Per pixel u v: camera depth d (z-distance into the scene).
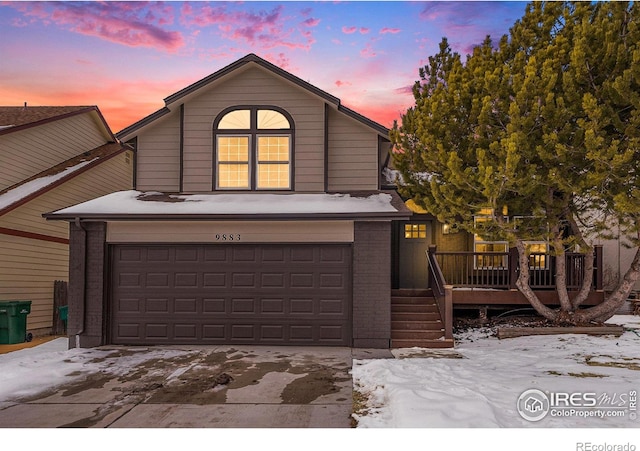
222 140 11.95
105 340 10.44
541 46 9.73
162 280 10.62
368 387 6.79
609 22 8.90
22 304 12.39
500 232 9.80
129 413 5.80
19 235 13.26
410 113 11.40
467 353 9.20
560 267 11.08
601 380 6.75
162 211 10.30
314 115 11.79
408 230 13.77
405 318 10.81
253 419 5.53
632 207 8.23
